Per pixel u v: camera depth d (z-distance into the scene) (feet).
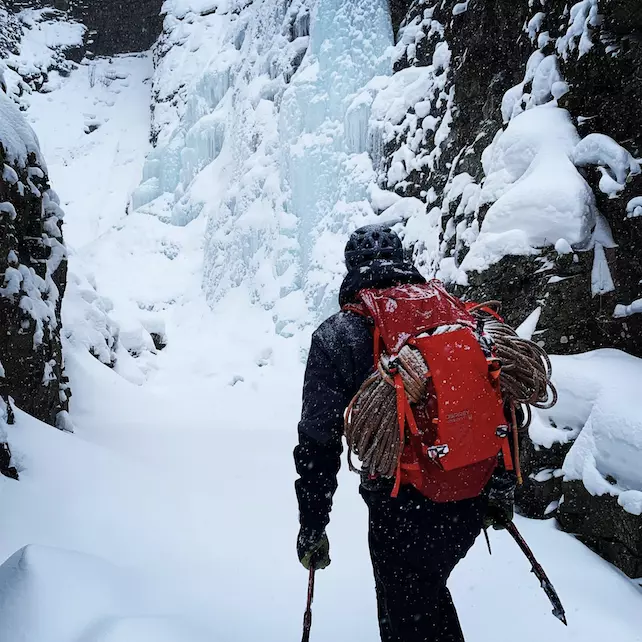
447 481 5.92
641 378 11.70
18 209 17.62
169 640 7.12
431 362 5.81
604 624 8.49
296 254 38.78
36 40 70.28
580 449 11.45
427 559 6.10
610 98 14.33
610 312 13.25
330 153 36.76
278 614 8.98
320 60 38.01
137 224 51.80
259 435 21.80
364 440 5.87
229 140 50.06
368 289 6.62
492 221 14.96
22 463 12.51
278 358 36.40
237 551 10.96
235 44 52.34
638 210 12.94
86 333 29.07
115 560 10.09
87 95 69.26
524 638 8.33
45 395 17.57
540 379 6.31
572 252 13.67
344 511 13.30
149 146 65.10
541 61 16.40
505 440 6.24
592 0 14.60
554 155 14.79
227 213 45.44
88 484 12.62
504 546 10.80
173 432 21.88
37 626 6.92
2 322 15.89
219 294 43.65
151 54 72.33
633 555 10.15
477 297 14.97
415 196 30.14
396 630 6.21
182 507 12.67
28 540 10.23
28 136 19.11
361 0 36.42
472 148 22.29
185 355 39.47
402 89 32.65
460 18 25.22
